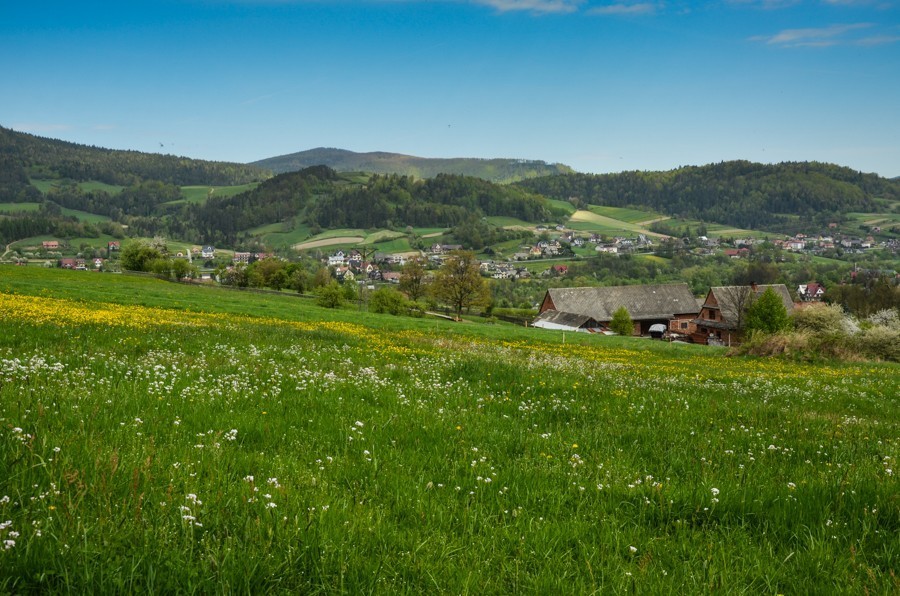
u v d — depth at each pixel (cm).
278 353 1812
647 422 1134
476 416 1050
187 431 773
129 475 539
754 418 1241
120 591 381
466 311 12300
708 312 10669
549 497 645
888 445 1042
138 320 2678
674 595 449
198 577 403
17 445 554
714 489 646
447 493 636
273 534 468
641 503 638
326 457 702
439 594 431
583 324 10625
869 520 613
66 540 412
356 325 4447
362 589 420
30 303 3039
